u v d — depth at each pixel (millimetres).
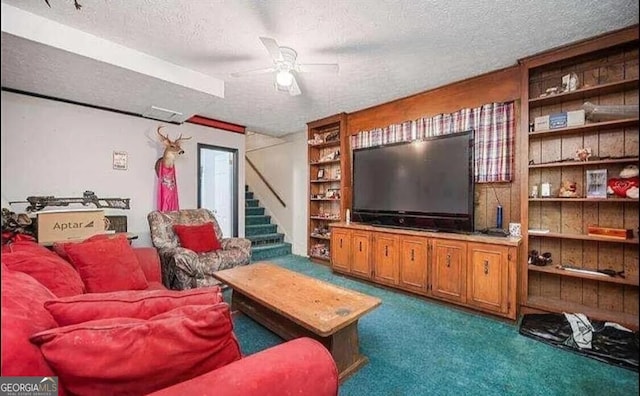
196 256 3023
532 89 2818
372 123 4055
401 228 3400
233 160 5027
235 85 3184
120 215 3674
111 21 2066
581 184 2590
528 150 2654
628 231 2287
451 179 3023
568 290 2684
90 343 773
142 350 797
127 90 2930
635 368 1856
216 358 911
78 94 3062
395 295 3279
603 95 2488
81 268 1871
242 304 2682
